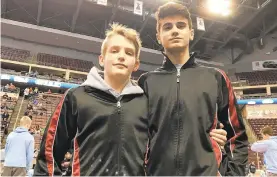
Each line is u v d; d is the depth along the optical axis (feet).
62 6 57.36
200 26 55.06
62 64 62.85
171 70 6.56
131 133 5.56
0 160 16.87
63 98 6.09
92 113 5.64
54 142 5.78
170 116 5.82
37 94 54.95
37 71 61.57
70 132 5.99
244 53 70.08
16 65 59.77
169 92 6.13
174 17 6.39
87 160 5.34
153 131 5.92
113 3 53.93
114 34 6.15
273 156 14.93
